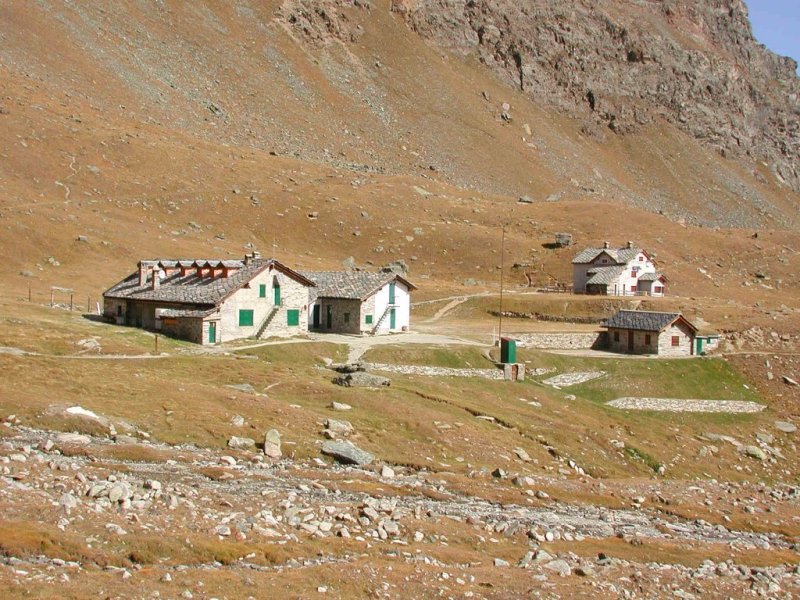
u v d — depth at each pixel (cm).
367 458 4588
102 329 7806
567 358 9225
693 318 11769
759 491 5547
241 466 4091
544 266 16725
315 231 18088
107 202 16912
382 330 9775
